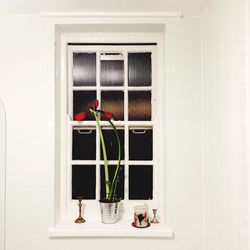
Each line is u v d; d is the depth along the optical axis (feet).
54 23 5.47
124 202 6.02
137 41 6.04
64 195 5.91
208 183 5.08
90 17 5.43
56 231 5.26
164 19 5.44
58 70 5.77
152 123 6.07
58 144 5.75
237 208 3.73
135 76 6.20
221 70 4.34
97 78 6.14
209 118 5.00
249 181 3.36
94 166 6.10
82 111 6.21
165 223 5.52
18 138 5.44
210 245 4.96
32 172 5.42
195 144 5.41
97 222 5.70
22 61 5.46
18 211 5.38
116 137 6.16
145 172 6.13
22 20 5.47
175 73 5.43
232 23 3.86
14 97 5.44
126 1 4.86
